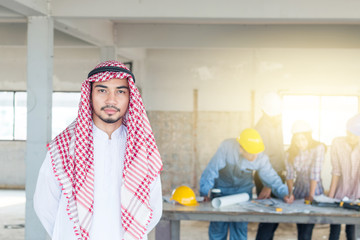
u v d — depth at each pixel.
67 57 10.16
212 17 4.63
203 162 9.43
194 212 3.43
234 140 3.97
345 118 9.26
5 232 5.94
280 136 5.25
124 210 1.59
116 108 1.59
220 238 4.20
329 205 3.64
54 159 1.57
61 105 10.24
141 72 9.26
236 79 9.34
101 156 1.63
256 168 3.93
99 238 1.60
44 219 1.71
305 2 4.57
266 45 7.07
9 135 10.30
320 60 9.09
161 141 9.48
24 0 4.07
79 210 1.54
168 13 4.62
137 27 7.16
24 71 10.34
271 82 9.25
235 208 3.54
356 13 4.55
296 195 4.35
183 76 9.45
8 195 9.26
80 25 5.65
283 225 6.47
